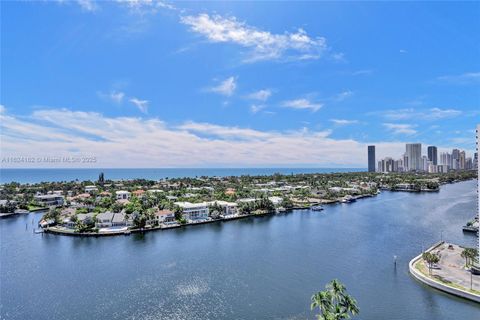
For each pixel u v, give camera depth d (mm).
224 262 85125
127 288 68312
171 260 87500
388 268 77688
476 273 68062
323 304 48594
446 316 53625
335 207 195375
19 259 89250
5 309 59219
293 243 105125
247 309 58281
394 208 185625
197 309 58594
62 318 55906
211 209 159500
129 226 130125
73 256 92000
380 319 53062
